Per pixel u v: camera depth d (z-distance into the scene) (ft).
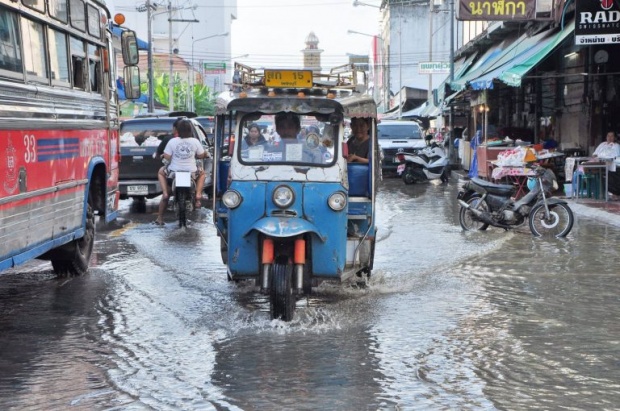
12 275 36.29
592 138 79.15
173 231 50.96
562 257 41.11
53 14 29.58
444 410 19.21
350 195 31.68
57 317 28.45
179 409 19.29
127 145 64.54
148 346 24.72
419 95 217.56
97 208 37.47
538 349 24.38
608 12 63.82
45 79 28.84
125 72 39.29
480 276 36.09
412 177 97.55
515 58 82.69
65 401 19.84
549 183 49.85
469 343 25.04
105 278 35.47
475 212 50.47
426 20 278.46
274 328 26.71
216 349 24.35
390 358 23.41
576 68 84.07
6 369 22.43
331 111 28.43
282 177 28.14
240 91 31.22
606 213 57.98
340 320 27.84
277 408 19.33
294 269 27.45
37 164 27.76
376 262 39.78
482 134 98.02
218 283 34.30
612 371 22.22
